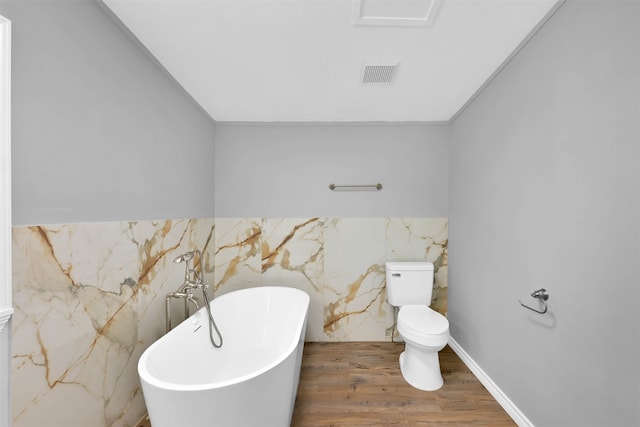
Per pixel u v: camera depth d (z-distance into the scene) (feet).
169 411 3.62
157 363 4.55
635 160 3.20
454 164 8.34
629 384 3.26
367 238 8.84
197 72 5.90
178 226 6.54
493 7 4.12
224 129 8.87
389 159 8.86
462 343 7.70
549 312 4.50
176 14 4.22
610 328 3.48
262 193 8.91
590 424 3.77
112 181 4.45
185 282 6.21
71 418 3.69
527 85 5.00
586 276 3.82
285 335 7.54
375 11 4.17
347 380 6.72
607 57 3.51
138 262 5.09
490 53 5.25
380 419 5.45
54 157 3.48
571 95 4.06
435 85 6.44
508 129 5.58
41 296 3.32
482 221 6.64
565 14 4.12
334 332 8.80
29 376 3.16
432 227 8.80
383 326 8.78
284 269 8.85
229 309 7.29
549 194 4.50
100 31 4.16
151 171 5.48
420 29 4.57
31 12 3.20
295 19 4.32
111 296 4.42
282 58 5.38
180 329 5.40
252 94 6.90
